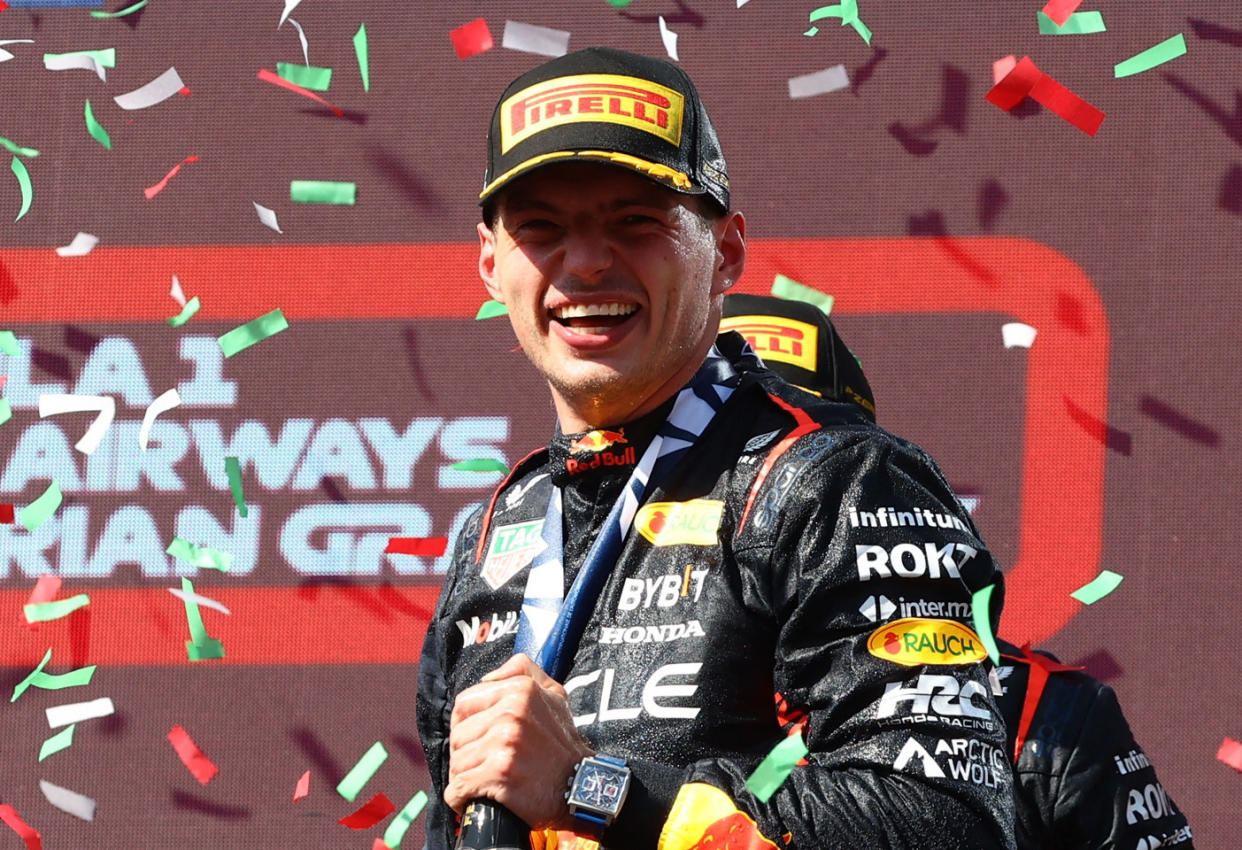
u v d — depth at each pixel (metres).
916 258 9.52
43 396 9.80
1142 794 6.69
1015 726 6.70
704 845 3.65
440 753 5.10
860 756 3.78
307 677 9.49
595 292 4.34
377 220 9.93
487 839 3.62
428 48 10.05
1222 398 9.21
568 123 4.27
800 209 9.62
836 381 6.71
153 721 9.52
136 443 9.80
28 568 9.70
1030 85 8.65
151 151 10.12
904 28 9.70
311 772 9.41
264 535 9.65
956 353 9.43
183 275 9.98
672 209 4.34
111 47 10.23
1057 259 9.44
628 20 9.89
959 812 3.69
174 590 9.54
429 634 5.21
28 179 9.98
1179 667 9.00
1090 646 9.06
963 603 4.02
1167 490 9.16
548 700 3.76
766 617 4.06
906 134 9.62
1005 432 9.32
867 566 3.94
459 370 9.75
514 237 4.45
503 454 9.65
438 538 9.57
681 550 4.20
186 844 9.39
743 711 4.03
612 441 4.47
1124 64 9.03
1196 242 9.35
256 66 10.12
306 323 9.86
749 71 9.77
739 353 4.81
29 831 9.02
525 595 4.47
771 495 4.11
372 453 9.71
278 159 10.03
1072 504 9.22
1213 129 9.42
